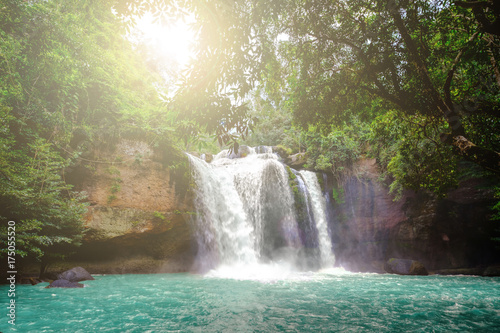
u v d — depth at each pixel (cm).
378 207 1811
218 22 464
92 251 1176
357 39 619
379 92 634
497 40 596
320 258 1753
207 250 1452
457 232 1647
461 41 682
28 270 1015
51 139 1053
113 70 1452
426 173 800
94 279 1023
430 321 536
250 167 1812
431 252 1672
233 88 482
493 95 727
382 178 1798
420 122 789
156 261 1320
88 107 1280
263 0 498
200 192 1483
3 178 754
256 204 1722
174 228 1352
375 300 742
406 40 550
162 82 2159
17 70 998
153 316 554
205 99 473
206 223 1470
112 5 507
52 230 914
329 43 654
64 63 1071
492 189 1521
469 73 727
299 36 639
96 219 1156
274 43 642
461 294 852
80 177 1173
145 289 855
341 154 1941
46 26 1042
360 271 1702
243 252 1595
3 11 906
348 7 607
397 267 1522
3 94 865
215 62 471
